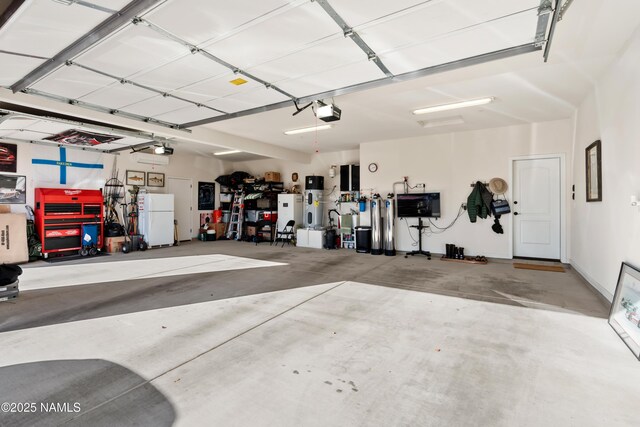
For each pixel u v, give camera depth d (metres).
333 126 6.44
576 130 5.34
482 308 3.56
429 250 7.27
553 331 2.92
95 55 2.88
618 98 3.38
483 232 6.68
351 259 6.76
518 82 4.16
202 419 1.76
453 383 2.10
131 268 5.80
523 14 2.35
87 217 7.34
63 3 2.13
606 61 3.54
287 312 3.46
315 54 2.96
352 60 3.08
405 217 7.43
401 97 4.74
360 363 2.37
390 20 2.42
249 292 4.24
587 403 1.88
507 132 6.43
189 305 3.71
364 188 8.09
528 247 6.41
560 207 6.04
